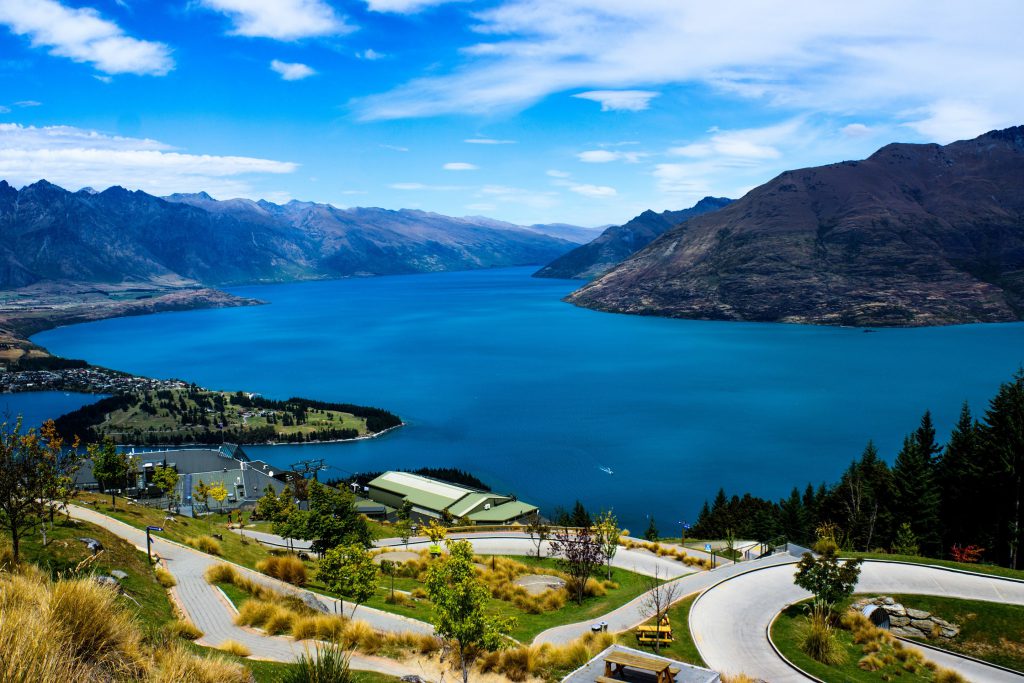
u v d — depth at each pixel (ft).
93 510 178.09
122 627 44.19
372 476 555.69
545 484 531.50
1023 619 143.02
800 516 310.65
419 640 101.19
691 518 449.89
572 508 473.67
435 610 95.40
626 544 251.60
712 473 547.08
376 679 75.31
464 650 98.17
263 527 305.53
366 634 97.45
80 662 37.70
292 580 151.43
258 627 99.50
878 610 150.41
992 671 131.64
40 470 98.37
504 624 94.79
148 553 128.67
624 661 88.22
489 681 93.40
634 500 487.20
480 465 590.14
